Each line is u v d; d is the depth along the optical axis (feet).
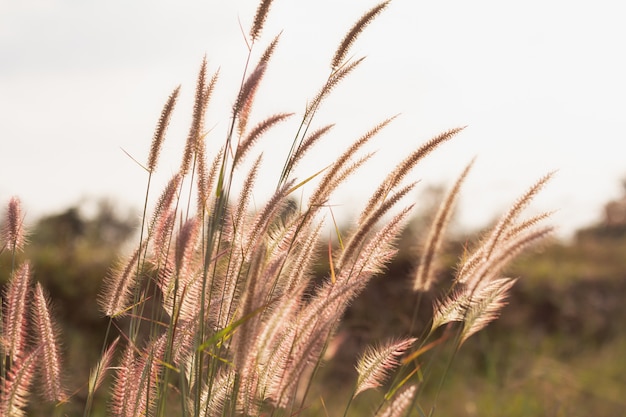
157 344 5.38
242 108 5.28
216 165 5.46
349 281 5.31
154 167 5.53
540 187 5.56
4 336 5.41
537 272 18.03
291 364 5.07
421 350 5.41
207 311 5.28
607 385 12.43
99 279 13.61
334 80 5.45
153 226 5.53
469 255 5.65
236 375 5.16
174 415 6.26
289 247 5.42
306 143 5.43
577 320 17.02
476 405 11.13
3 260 13.35
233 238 5.42
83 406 9.59
